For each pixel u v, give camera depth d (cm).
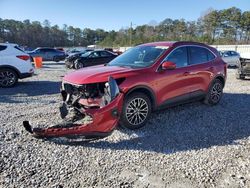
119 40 9956
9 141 433
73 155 393
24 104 684
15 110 623
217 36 8519
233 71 1841
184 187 317
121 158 387
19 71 985
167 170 355
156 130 499
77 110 461
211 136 476
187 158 389
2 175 334
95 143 436
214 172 352
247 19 8019
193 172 351
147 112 510
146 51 575
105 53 1877
